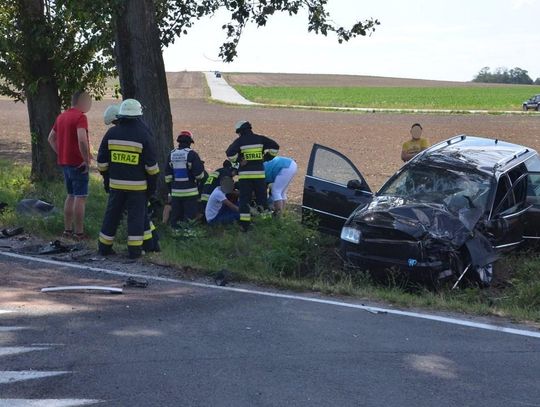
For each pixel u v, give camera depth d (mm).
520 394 4664
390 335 5906
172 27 12688
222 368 4992
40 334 5664
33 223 10242
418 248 7906
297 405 4383
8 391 4520
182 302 6789
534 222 9680
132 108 8234
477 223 8445
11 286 7176
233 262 8695
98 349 5336
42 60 13773
